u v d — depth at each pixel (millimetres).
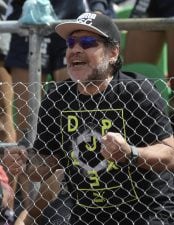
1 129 12406
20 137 12422
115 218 10820
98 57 10922
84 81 10773
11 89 12258
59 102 11016
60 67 13914
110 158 10188
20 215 11688
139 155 10219
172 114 11594
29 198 11688
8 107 12570
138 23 12086
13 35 14094
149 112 10656
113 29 11047
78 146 10836
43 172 11312
